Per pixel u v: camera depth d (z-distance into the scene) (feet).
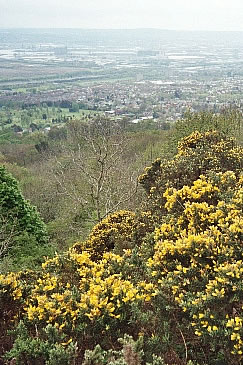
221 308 10.52
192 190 16.74
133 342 9.85
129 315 11.33
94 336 11.21
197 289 11.32
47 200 55.83
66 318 11.57
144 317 10.99
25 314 12.35
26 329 11.56
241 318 9.92
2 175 35.12
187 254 12.22
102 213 39.32
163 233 14.57
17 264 29.35
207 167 21.29
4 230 31.22
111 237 20.89
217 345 10.16
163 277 11.91
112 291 11.74
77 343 11.02
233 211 13.87
